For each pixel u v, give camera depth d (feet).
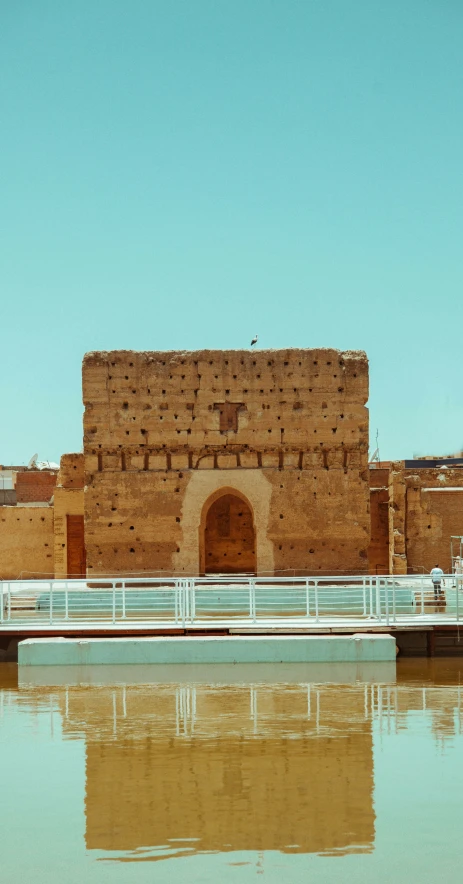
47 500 203.10
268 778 63.72
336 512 146.92
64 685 91.50
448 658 104.88
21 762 67.41
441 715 79.20
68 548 164.86
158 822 56.80
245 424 147.84
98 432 147.95
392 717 78.69
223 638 99.04
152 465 147.84
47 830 55.62
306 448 147.43
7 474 236.43
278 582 145.89
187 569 146.51
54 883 49.21
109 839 54.19
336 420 147.64
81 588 142.92
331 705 82.84
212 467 147.84
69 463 171.01
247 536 164.96
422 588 109.91
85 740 72.59
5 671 99.25
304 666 97.45
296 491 147.02
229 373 148.25
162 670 96.53
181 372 148.15
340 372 148.05
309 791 61.36
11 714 80.28
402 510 157.79
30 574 164.66
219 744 71.26
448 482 165.48
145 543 146.92
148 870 50.60
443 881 49.14
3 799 60.54
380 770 65.00
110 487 147.13
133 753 69.31
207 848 53.11
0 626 106.83
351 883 49.01
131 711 81.05
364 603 110.22
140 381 148.25
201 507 147.13
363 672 96.12
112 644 98.02
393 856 51.96
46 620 110.93
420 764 66.13
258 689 89.10
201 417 147.84
